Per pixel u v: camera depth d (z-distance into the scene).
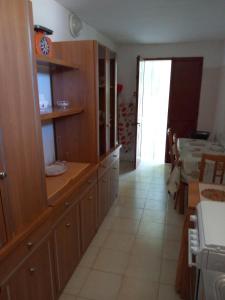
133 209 3.04
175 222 2.74
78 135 2.35
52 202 1.53
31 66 1.22
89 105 2.24
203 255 0.95
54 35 2.37
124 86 4.74
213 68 4.32
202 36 3.85
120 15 2.79
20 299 1.21
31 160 1.27
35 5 2.05
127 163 4.93
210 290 0.90
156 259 2.15
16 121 1.13
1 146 1.04
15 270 1.16
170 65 4.60
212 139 4.46
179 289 1.77
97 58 2.16
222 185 1.90
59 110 1.83
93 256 2.18
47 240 1.46
